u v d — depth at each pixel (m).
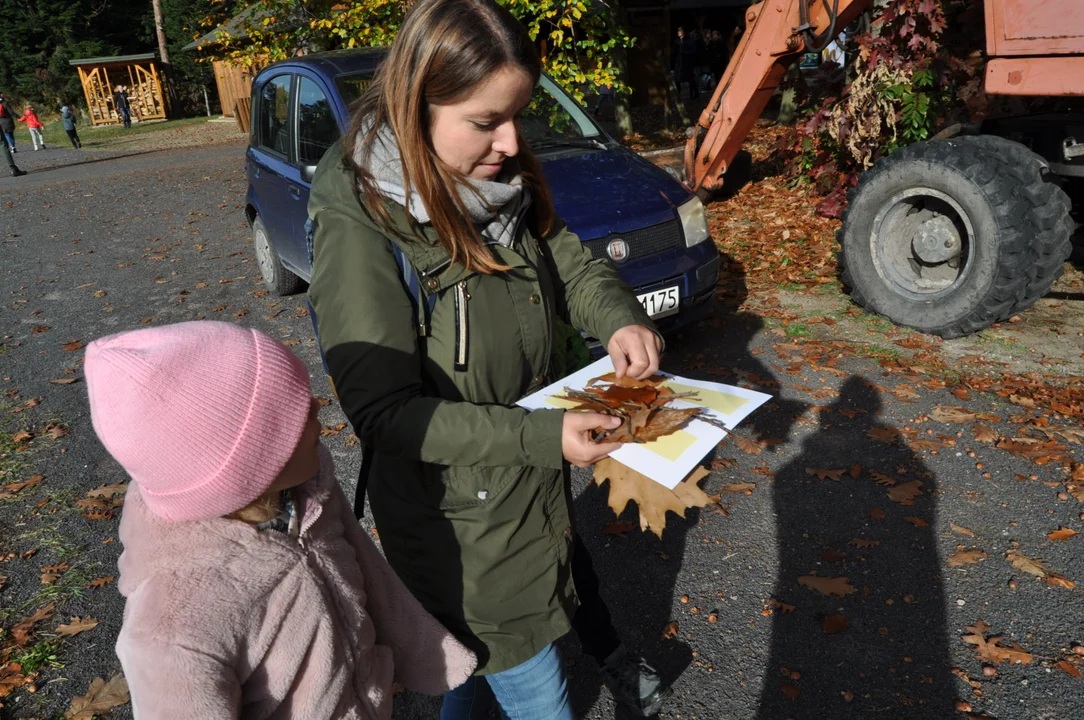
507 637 1.66
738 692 2.47
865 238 5.09
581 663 2.64
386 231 1.41
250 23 9.70
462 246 1.42
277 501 1.24
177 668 1.03
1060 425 3.78
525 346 1.57
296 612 1.18
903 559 2.99
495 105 1.35
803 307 5.53
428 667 1.56
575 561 2.09
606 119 17.30
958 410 3.95
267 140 6.04
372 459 1.67
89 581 3.20
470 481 1.55
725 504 3.40
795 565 3.01
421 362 1.49
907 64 6.88
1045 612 2.69
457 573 1.61
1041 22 4.05
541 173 1.71
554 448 1.40
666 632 2.72
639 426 1.49
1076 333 4.80
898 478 3.48
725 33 26.97
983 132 5.43
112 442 1.05
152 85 35.91
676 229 4.40
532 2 7.71
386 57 1.39
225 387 1.07
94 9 40.97
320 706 1.23
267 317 6.25
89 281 7.86
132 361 1.03
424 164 1.35
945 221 4.77
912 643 2.61
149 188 14.05
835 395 4.23
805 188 8.50
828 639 2.65
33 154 22.91
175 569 1.10
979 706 2.36
